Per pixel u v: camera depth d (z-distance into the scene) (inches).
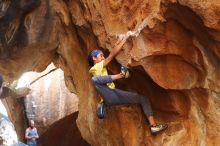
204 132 280.2
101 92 279.4
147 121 311.1
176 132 294.2
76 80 417.7
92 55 282.8
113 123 350.6
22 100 727.1
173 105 296.4
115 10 305.3
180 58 272.7
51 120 752.3
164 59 277.9
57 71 773.9
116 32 301.6
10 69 508.1
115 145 356.5
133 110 319.3
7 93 567.5
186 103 290.8
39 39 464.1
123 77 281.9
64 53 437.4
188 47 266.1
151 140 306.5
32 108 745.6
